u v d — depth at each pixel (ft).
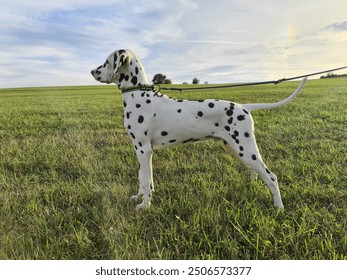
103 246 10.11
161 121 12.06
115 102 59.06
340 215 11.41
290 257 9.36
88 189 14.07
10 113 43.47
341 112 33.83
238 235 10.32
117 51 12.24
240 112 11.78
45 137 25.36
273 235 9.96
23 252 9.42
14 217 11.71
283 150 20.10
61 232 10.78
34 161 18.30
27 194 13.60
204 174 15.65
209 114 11.80
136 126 12.29
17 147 21.57
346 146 20.15
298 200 12.60
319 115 32.73
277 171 16.06
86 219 11.75
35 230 10.68
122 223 10.96
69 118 36.50
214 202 12.18
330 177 14.60
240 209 11.78
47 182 15.43
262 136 24.14
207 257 9.39
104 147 21.77
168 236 10.27
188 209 12.07
